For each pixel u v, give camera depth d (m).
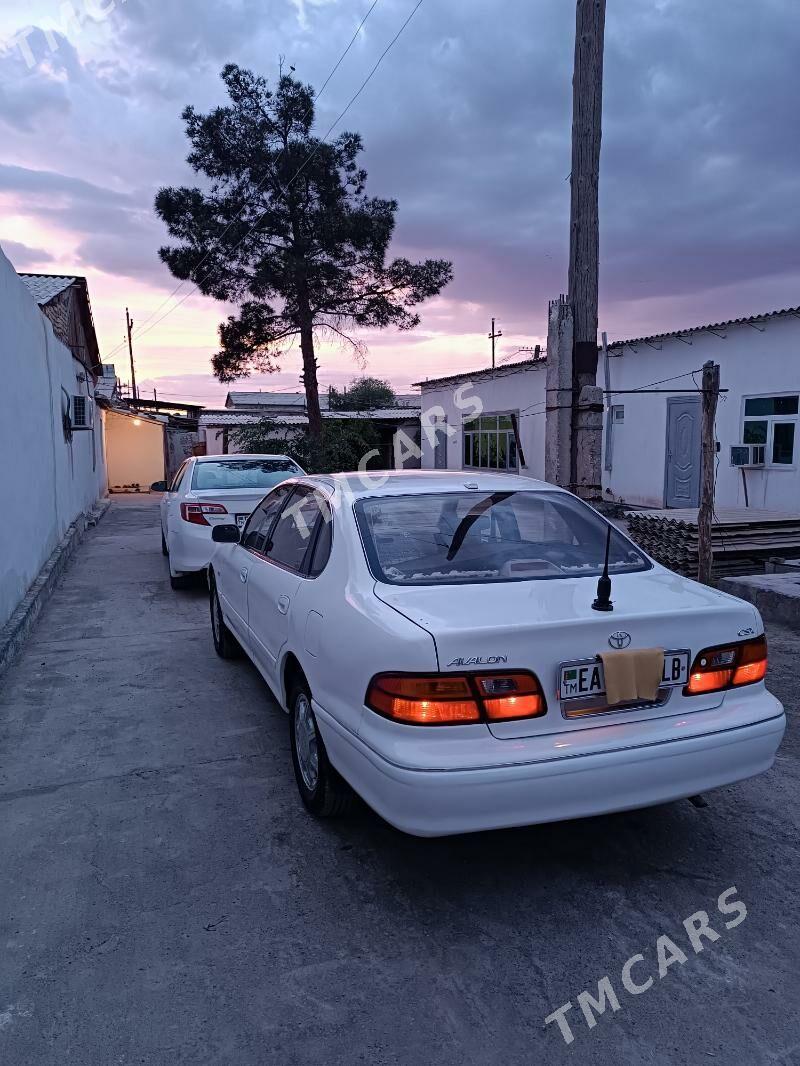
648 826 3.36
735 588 7.39
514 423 11.16
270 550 4.45
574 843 3.23
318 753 3.22
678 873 3.01
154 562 10.60
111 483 27.12
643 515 10.34
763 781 3.77
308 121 17.12
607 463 17.05
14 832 3.30
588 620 2.66
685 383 14.73
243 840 3.25
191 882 2.94
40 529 8.32
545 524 3.62
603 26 7.09
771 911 2.76
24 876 2.97
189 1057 2.12
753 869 3.03
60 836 3.27
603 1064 2.10
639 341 15.45
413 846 3.21
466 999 2.34
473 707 2.53
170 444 28.75
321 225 16.88
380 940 2.61
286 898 2.85
